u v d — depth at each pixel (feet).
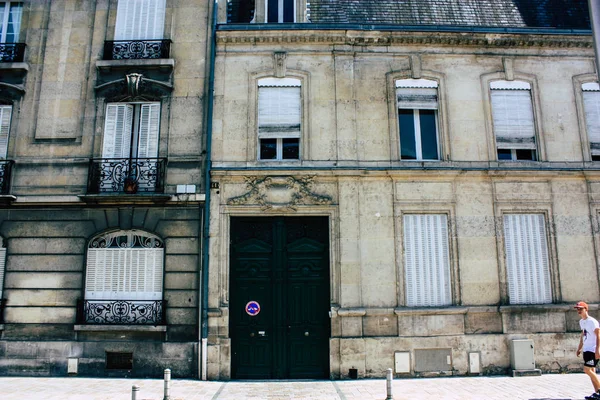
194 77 37.76
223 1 39.75
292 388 30.58
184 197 35.27
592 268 36.22
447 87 38.29
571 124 38.45
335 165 36.40
